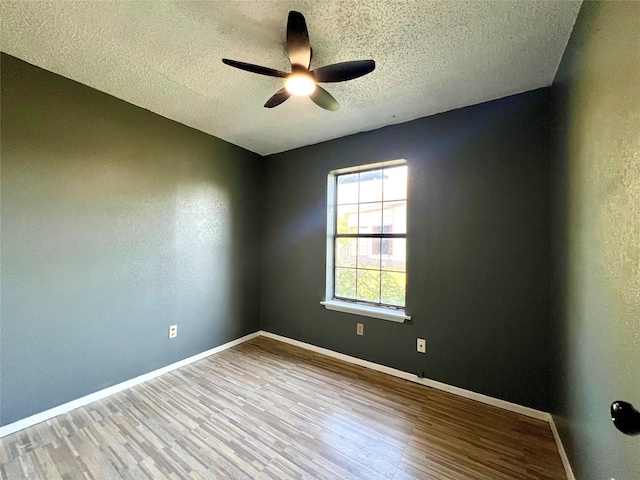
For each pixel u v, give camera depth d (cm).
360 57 169
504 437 175
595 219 112
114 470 148
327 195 310
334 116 251
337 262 314
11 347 177
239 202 338
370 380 247
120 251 230
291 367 272
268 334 360
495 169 213
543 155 196
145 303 246
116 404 208
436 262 237
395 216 273
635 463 80
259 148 342
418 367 244
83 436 173
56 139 194
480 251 218
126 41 160
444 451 163
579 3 127
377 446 167
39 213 188
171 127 265
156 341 254
